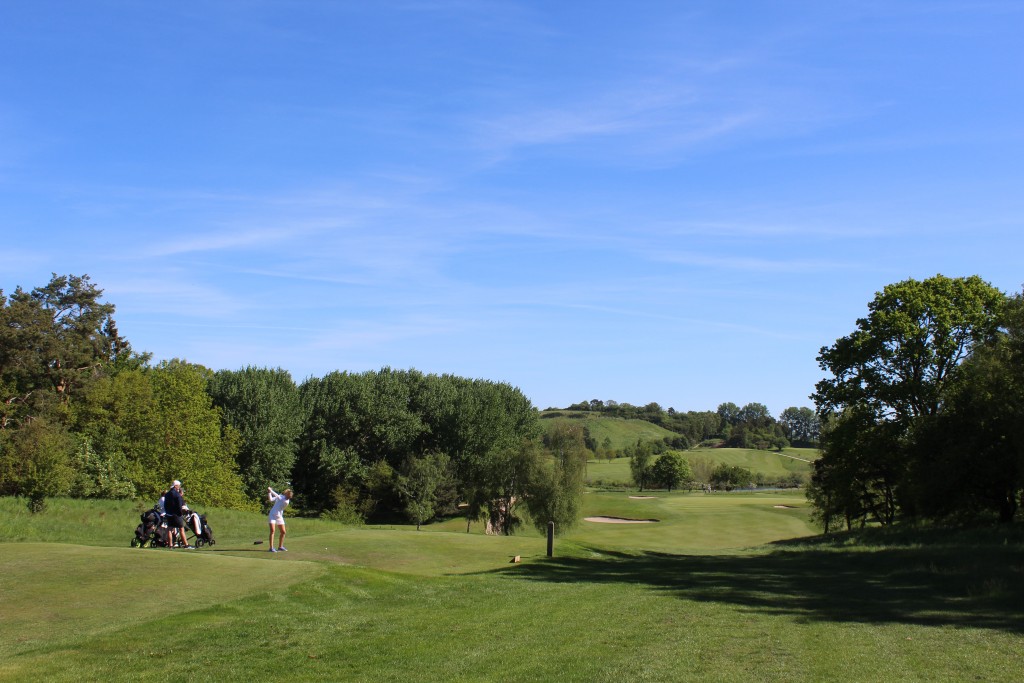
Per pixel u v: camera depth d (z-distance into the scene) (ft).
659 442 564.71
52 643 35.70
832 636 40.86
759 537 176.24
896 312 136.98
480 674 32.83
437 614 47.62
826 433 158.92
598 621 46.21
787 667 33.35
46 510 108.99
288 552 68.03
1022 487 107.34
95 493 161.48
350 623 44.06
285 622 42.68
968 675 31.27
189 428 184.24
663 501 280.31
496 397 265.13
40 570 49.55
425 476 226.79
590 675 32.19
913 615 47.70
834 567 81.56
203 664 34.04
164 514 69.87
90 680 31.04
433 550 78.79
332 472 236.63
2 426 170.09
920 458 125.29
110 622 39.65
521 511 190.39
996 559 75.56
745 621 46.34
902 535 119.44
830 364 148.15
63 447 151.02
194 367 232.32
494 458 198.29
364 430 248.52
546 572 71.92
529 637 41.04
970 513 124.36
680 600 55.67
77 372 186.80
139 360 256.32
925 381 137.59
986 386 117.70
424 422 256.52
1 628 37.60
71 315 201.05
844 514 166.50
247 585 50.37
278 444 227.81
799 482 408.46
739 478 402.93
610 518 229.25
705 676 31.73
